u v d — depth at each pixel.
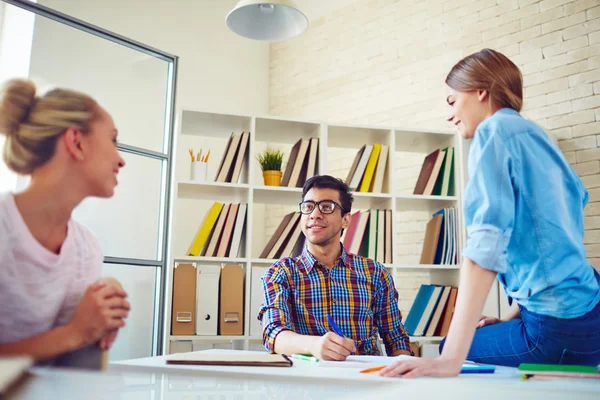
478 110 0.97
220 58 3.98
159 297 2.12
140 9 3.56
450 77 1.02
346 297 1.55
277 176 2.54
